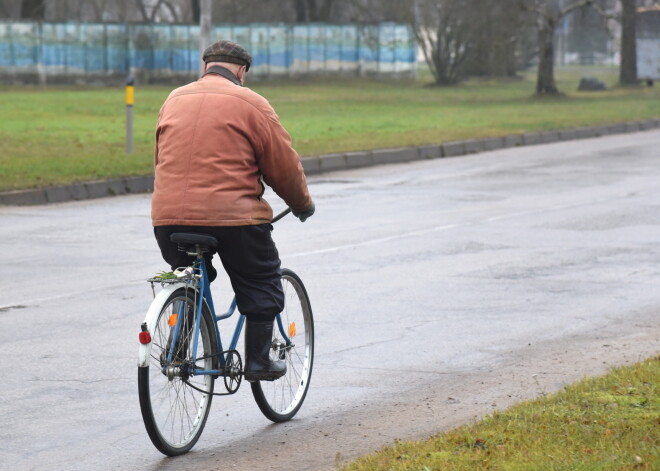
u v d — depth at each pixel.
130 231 45.56
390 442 19.53
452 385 23.36
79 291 33.25
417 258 38.84
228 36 199.75
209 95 18.73
